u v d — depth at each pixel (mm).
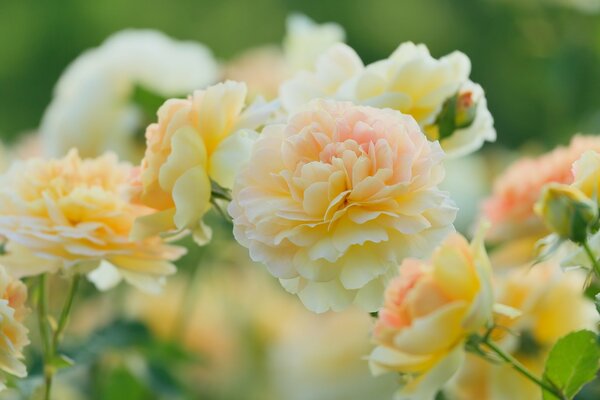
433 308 749
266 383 1295
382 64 835
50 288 1222
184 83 1242
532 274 875
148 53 1243
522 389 881
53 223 798
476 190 1246
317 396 1260
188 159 758
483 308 742
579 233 740
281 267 725
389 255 728
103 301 1229
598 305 752
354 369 1260
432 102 824
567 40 1398
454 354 753
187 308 1224
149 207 773
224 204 899
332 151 736
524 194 903
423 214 737
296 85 834
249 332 1313
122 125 1221
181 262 1246
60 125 1224
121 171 836
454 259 745
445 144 840
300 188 731
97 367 1126
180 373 1155
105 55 1248
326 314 1312
